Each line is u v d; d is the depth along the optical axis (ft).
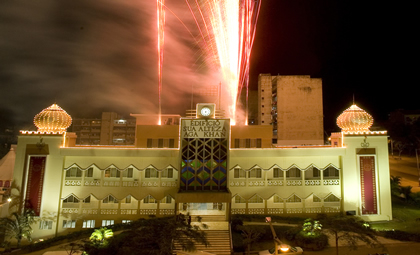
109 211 109.09
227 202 99.09
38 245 94.63
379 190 111.14
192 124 108.68
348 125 114.93
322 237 88.63
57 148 108.78
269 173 112.88
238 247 86.38
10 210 104.22
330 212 111.55
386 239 94.17
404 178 183.83
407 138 252.01
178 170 105.81
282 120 239.09
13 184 105.60
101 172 109.50
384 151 112.88
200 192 100.83
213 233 94.17
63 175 108.47
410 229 101.40
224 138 107.86
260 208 111.96
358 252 85.05
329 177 112.98
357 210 110.42
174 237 67.82
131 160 109.50
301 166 111.34
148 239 68.49
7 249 97.25
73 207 108.06
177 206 105.81
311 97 240.73
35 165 107.24
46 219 105.19
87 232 100.37
